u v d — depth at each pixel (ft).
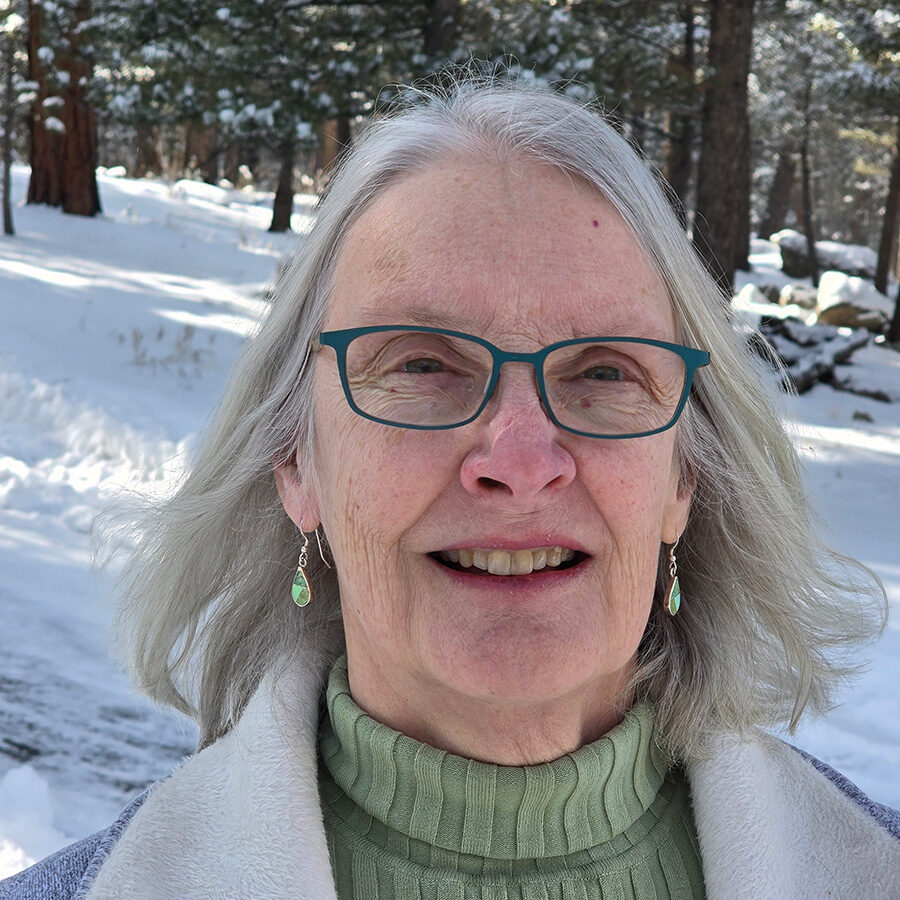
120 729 16.58
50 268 56.54
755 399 5.80
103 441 29.66
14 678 17.65
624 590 4.91
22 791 14.37
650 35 54.24
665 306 5.15
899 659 19.48
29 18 72.54
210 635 6.30
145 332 45.29
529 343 4.75
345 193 5.19
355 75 47.19
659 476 5.00
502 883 5.21
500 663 4.66
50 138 74.54
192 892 5.03
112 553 6.84
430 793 5.24
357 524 4.88
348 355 4.91
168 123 53.62
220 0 46.55
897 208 99.66
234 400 5.82
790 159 140.36
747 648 6.04
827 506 32.83
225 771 5.45
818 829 5.74
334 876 5.35
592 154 4.99
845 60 94.53
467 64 5.98
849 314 77.36
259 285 60.39
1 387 32.42
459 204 4.86
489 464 4.57
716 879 5.32
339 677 5.69
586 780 5.24
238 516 6.09
